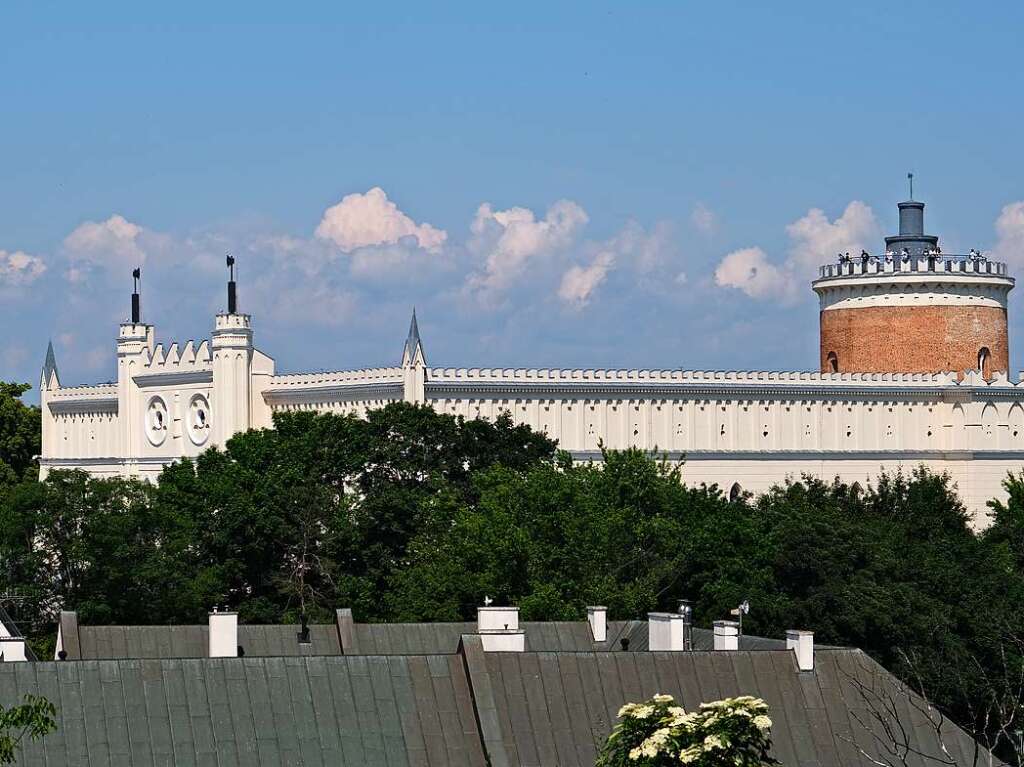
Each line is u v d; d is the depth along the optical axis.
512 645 151.12
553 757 131.12
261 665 131.50
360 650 164.75
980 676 199.12
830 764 136.38
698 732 106.88
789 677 139.88
